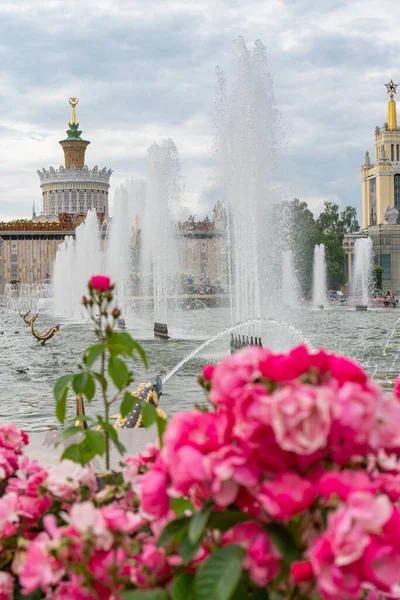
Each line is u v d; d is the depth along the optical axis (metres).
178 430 1.83
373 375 14.52
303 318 42.88
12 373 16.36
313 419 1.62
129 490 2.51
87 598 1.92
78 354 20.86
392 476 1.78
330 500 1.66
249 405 1.69
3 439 2.93
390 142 122.94
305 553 1.68
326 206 118.81
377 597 1.93
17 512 2.39
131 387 12.84
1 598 2.16
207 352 20.06
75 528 1.93
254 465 1.70
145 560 2.00
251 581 1.92
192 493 1.92
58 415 2.87
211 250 107.31
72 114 154.62
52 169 152.00
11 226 111.00
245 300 21.25
